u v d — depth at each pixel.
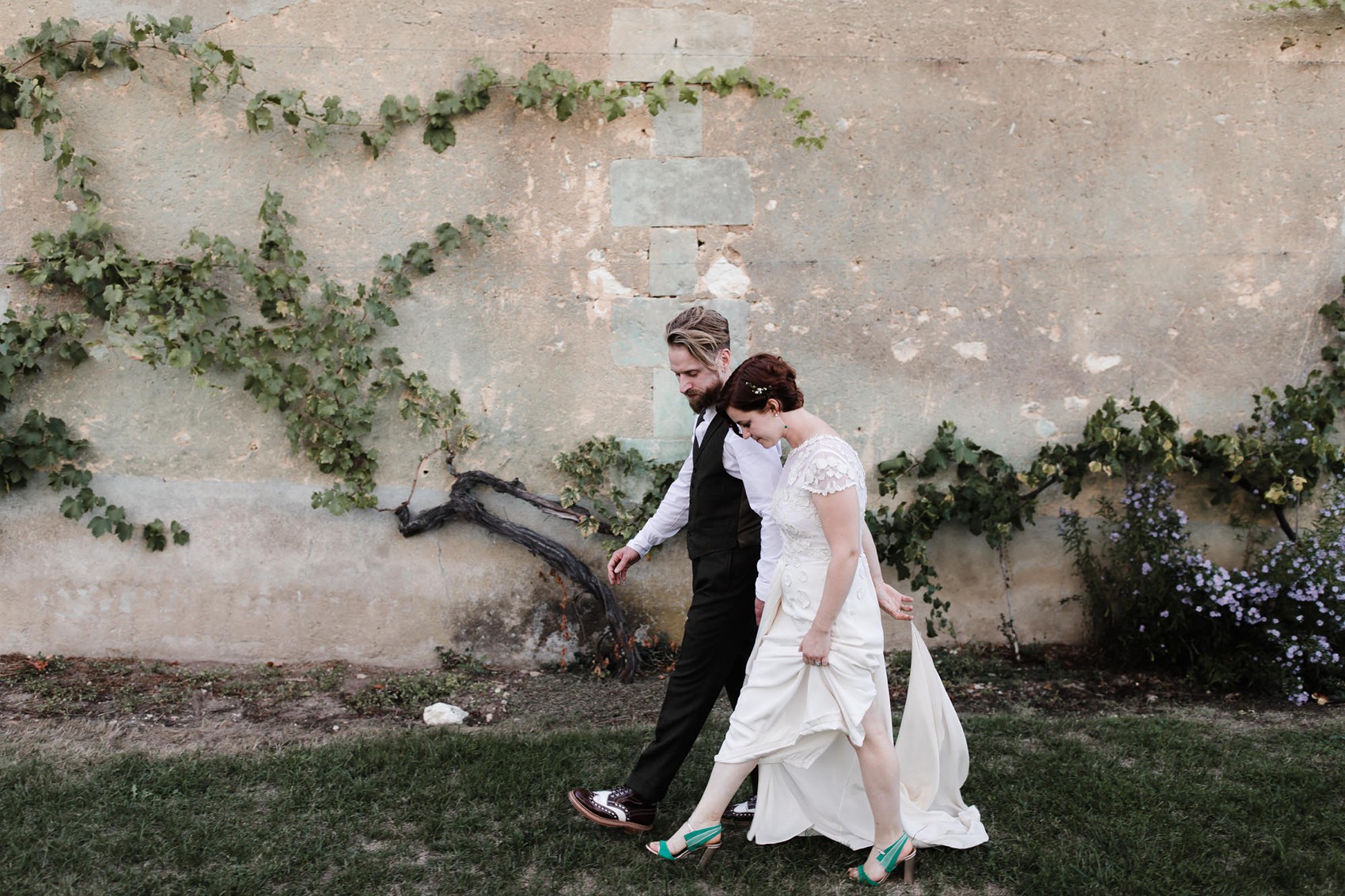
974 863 2.99
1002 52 4.64
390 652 4.75
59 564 4.62
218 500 4.64
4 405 4.52
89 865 2.93
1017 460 4.81
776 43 4.59
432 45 4.50
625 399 4.70
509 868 2.96
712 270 4.66
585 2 4.52
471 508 4.65
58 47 4.34
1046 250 4.72
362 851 3.08
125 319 4.36
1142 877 2.88
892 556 4.82
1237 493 4.87
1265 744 3.86
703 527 3.08
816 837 3.16
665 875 2.95
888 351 4.74
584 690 4.52
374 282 4.56
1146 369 4.79
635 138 4.60
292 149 4.50
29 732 3.87
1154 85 4.67
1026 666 4.77
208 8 4.41
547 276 4.64
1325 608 4.48
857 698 2.82
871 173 4.66
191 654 4.70
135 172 4.46
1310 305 4.77
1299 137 4.71
